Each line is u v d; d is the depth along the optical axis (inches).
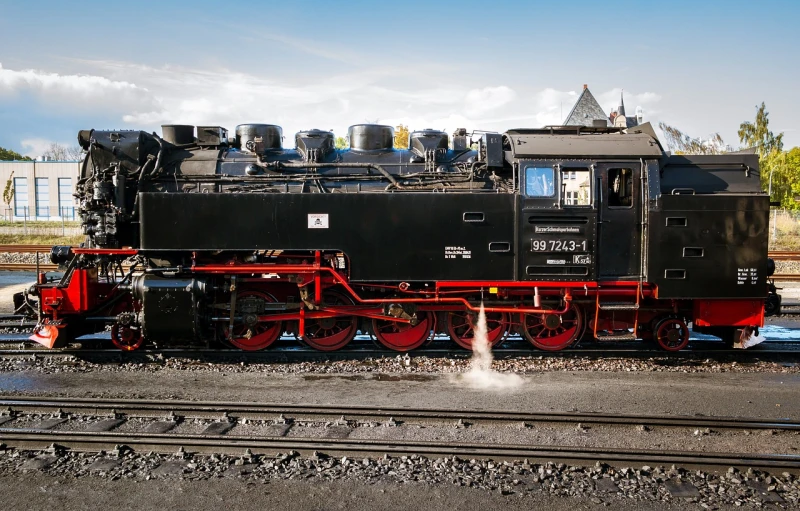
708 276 344.2
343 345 371.2
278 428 243.6
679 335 367.9
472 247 344.2
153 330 344.2
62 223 1242.0
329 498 191.9
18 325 433.7
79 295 351.6
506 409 268.2
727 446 230.8
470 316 364.8
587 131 387.2
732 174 364.5
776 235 1040.2
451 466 210.1
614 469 209.6
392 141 395.5
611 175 354.3
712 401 284.0
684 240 342.6
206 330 360.5
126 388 301.6
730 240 344.5
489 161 355.6
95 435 228.7
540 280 344.2
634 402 281.0
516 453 214.4
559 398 285.7
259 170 372.2
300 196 343.0
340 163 371.6
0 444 224.5
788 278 670.5
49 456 218.7
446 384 309.3
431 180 369.4
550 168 343.6
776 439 236.8
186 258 356.2
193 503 189.0
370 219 344.2
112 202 354.9
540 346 368.8
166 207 343.3
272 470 208.7
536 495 194.2
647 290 351.6
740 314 357.1
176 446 222.2
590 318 372.2
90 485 199.8
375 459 215.0
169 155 383.6
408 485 198.8
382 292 366.9
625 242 346.6
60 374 327.9
